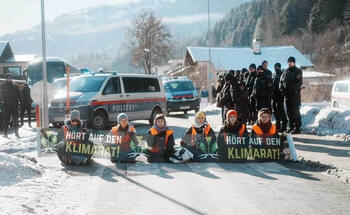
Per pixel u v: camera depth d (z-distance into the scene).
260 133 8.77
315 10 82.25
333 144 10.45
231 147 8.76
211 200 5.85
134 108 16.06
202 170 7.95
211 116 21.11
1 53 54.59
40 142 9.53
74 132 8.77
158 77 17.69
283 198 5.89
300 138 11.57
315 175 7.35
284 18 96.62
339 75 41.62
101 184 6.84
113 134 8.94
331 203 5.62
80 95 14.72
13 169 6.96
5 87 14.40
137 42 64.69
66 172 7.77
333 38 71.00
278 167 8.14
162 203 5.73
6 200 5.53
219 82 15.41
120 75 15.80
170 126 16.83
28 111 18.25
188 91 24.20
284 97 12.84
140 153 8.85
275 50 64.56
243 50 63.59
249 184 6.74
